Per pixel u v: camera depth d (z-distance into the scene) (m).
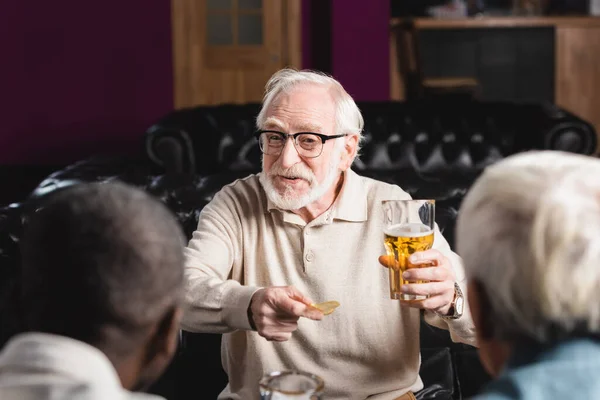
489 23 7.18
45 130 7.15
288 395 0.94
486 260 0.83
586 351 0.79
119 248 0.78
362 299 1.65
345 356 1.65
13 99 7.08
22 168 7.14
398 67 7.40
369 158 4.23
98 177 2.44
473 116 4.39
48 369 0.74
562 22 7.31
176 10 7.24
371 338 1.65
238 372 1.68
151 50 7.19
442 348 1.97
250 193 1.73
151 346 0.84
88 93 7.16
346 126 1.66
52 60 7.07
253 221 1.71
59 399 0.72
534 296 0.79
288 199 1.63
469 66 7.27
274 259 1.68
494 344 0.87
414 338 1.69
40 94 7.10
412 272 1.38
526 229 0.80
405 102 4.48
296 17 7.35
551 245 0.78
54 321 0.78
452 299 1.45
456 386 1.97
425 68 7.22
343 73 6.83
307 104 1.63
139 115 7.25
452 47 7.22
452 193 2.18
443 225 2.10
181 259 0.83
